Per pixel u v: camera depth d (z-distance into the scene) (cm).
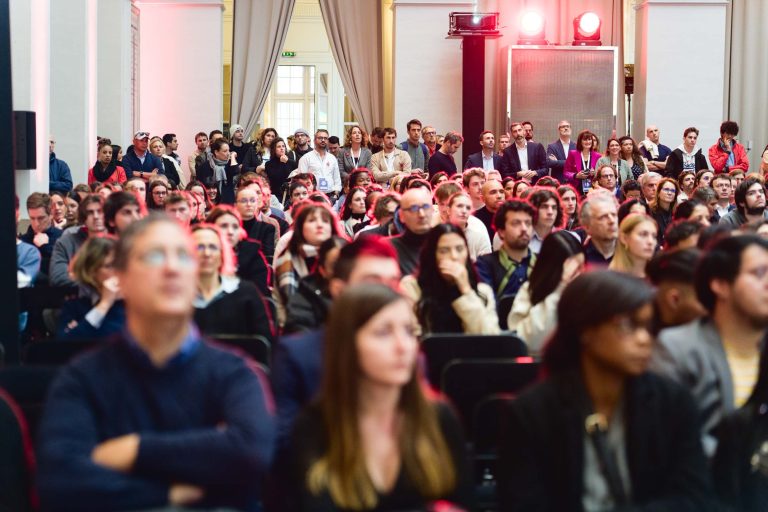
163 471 290
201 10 1925
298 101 2431
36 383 379
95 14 1505
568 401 317
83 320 555
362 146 1759
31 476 328
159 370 300
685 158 1636
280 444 343
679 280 434
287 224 1166
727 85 2041
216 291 571
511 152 1614
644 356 313
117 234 731
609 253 732
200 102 1933
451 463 311
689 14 1959
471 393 451
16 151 1078
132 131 1822
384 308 303
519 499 313
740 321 381
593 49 1941
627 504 313
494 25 1742
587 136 1580
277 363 386
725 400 379
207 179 1638
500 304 643
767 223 688
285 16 2016
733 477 344
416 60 1947
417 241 684
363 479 301
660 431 319
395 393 308
